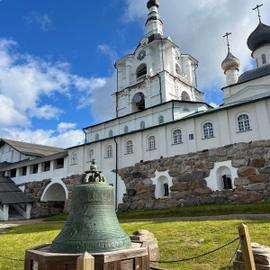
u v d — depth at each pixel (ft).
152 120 123.13
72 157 125.18
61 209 136.05
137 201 97.66
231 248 30.63
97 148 117.08
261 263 19.95
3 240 51.98
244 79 120.47
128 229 51.26
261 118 78.59
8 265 31.48
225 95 115.65
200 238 36.96
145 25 159.12
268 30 126.21
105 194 17.80
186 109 119.03
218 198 79.61
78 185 18.24
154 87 133.28
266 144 75.87
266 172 73.77
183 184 87.97
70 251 14.97
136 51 151.43
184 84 143.02
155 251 28.14
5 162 164.25
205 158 85.87
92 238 15.48
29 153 155.84
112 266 14.01
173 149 94.17
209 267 25.41
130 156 105.29
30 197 134.92
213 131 87.15
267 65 118.83
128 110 142.10
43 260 14.05
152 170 97.09
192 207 77.30
